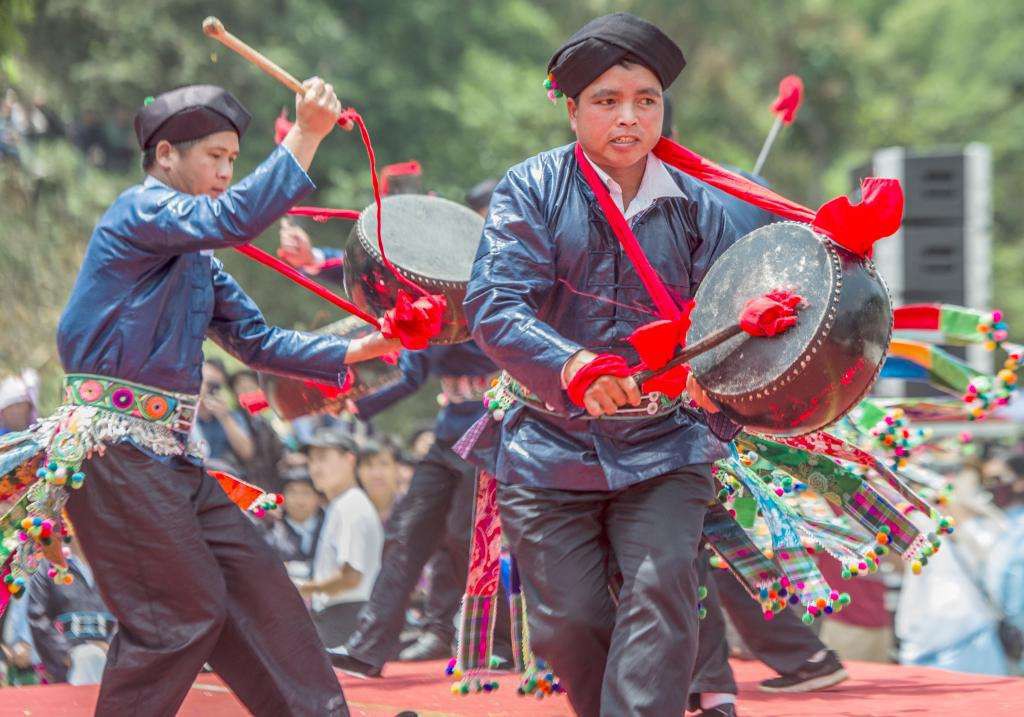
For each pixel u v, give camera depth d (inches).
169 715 389.7
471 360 636.1
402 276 442.0
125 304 386.6
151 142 409.7
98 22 1911.9
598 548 376.2
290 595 407.2
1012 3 3750.0
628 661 349.4
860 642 780.6
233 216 378.0
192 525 389.1
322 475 807.7
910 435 475.8
